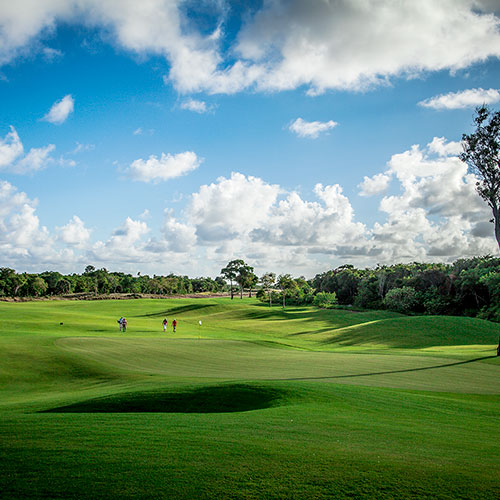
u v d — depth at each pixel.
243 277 170.12
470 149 38.81
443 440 9.84
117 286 198.62
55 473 7.05
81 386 21.58
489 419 13.02
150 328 62.78
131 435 9.35
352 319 80.31
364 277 127.31
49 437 9.12
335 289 142.12
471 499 6.32
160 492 6.38
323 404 14.42
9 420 11.02
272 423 11.10
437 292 96.88
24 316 70.69
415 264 127.88
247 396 15.73
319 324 74.69
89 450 8.22
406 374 23.09
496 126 37.91
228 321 84.31
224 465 7.50
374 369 24.81
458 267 98.75
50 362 26.08
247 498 6.23
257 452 8.25
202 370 24.47
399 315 85.56
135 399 15.60
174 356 30.23
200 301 141.38
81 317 75.94
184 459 7.77
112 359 27.94
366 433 10.26
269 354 32.38
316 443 9.04
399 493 6.48
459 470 7.50
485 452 8.82
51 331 51.28
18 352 28.42
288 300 141.38
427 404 15.00
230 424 10.80
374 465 7.64
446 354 34.62
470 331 59.31
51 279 172.75
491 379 21.98
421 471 7.40
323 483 6.79
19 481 6.72
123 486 6.57
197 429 10.08
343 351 38.06
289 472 7.23
